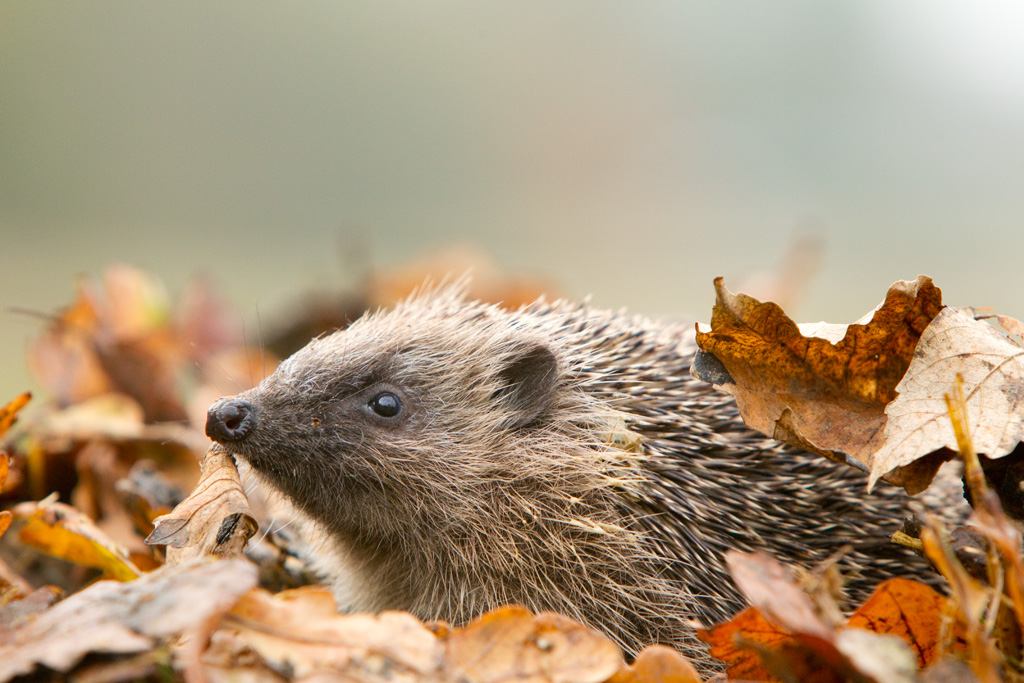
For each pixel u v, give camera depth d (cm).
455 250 1025
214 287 791
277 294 1409
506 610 257
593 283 1859
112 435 512
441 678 235
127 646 215
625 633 393
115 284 665
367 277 900
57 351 618
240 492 344
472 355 457
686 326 525
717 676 307
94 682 214
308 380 436
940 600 266
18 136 2833
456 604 434
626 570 399
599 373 440
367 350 453
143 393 638
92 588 239
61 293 1503
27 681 214
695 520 388
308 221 3025
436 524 433
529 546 422
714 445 404
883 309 321
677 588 388
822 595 260
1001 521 249
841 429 329
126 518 476
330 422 427
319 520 442
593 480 413
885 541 387
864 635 235
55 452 488
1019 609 244
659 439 410
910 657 229
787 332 330
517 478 429
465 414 445
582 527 406
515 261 2139
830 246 2184
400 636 240
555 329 467
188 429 569
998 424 287
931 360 304
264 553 440
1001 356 300
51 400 611
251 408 419
